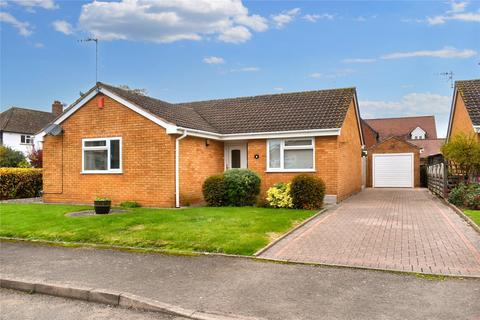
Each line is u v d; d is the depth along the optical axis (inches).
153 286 241.1
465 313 194.4
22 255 323.9
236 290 231.6
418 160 1159.0
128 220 439.2
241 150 719.7
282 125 682.2
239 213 489.1
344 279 247.4
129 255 316.8
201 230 380.8
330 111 695.1
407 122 2030.0
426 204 624.4
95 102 642.8
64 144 669.3
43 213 506.0
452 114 938.7
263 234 366.0
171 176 587.2
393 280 243.9
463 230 389.1
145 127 604.1
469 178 641.6
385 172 1184.2
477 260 283.3
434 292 222.4
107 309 219.1
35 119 1766.7
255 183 595.5
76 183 659.4
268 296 221.5
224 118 762.8
